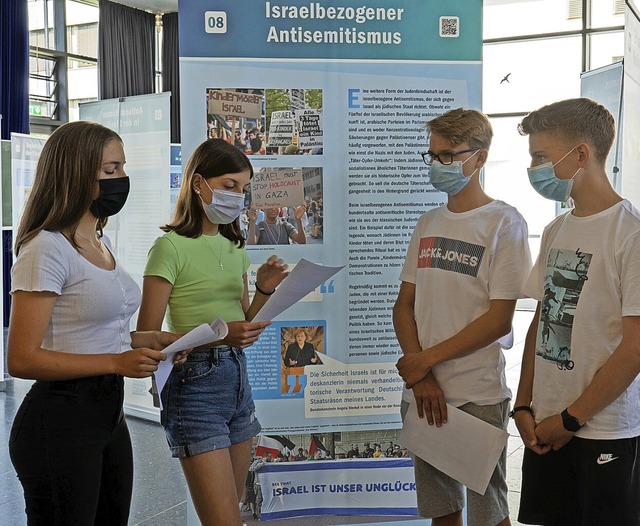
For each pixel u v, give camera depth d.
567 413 1.83
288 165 2.60
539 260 2.05
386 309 2.67
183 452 2.09
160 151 4.68
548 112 1.92
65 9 11.77
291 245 2.62
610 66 4.84
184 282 2.13
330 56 2.59
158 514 3.37
